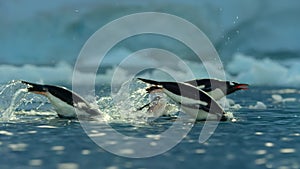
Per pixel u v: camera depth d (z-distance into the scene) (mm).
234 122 38719
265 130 34375
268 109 50219
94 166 22688
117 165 22922
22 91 46031
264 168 22734
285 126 36562
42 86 39719
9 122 37094
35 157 24516
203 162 23766
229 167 22812
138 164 23172
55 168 22297
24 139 29594
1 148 26781
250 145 28406
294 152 26375
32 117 40250
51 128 34188
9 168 22250
